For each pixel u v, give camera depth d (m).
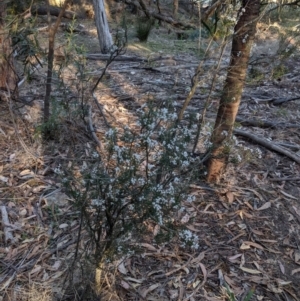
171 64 6.23
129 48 7.00
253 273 2.72
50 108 4.05
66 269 2.58
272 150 3.99
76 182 2.47
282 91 5.41
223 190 3.35
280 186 3.55
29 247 2.78
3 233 2.88
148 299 2.46
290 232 3.11
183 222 3.02
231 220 3.12
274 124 4.46
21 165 3.50
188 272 2.66
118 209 2.10
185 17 9.24
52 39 3.34
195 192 3.30
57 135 3.74
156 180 2.24
